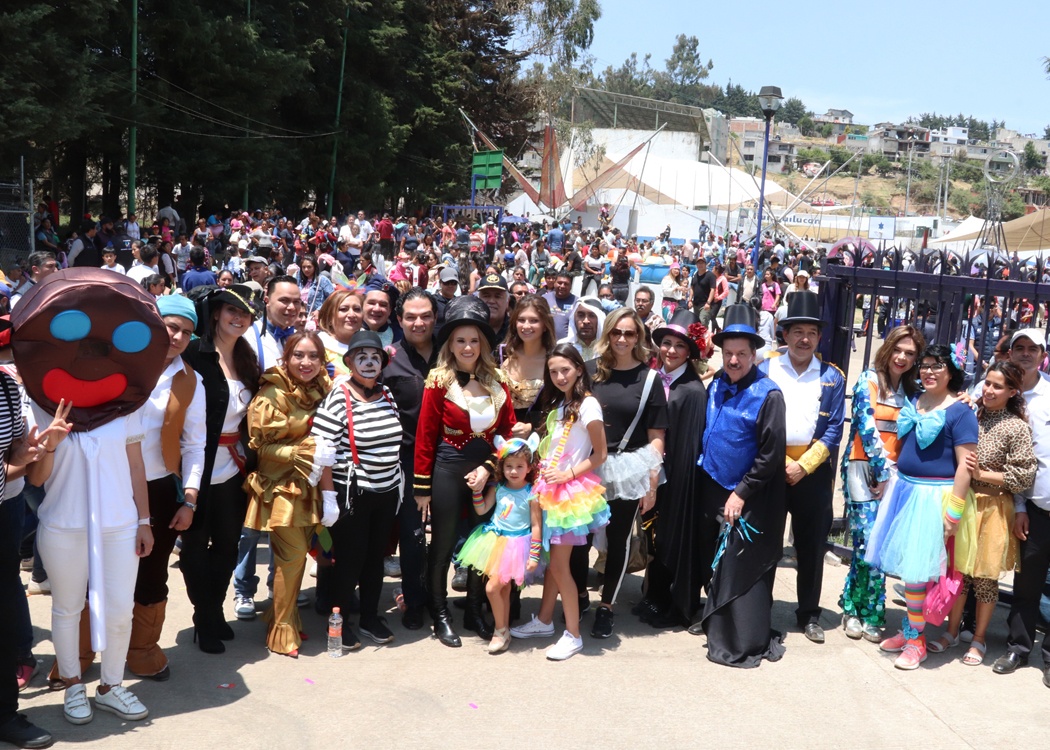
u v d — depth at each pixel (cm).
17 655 412
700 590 583
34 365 388
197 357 479
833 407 545
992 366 500
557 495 502
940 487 504
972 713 456
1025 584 504
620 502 528
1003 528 496
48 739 390
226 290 482
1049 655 494
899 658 509
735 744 419
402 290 863
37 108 1981
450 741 412
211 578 499
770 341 1636
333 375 564
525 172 5491
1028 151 13112
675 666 500
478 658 504
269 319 575
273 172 3531
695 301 1980
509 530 511
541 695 460
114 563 410
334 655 498
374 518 507
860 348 1795
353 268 2295
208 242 2362
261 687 458
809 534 546
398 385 556
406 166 4541
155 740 402
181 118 3027
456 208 4266
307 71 3688
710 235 4256
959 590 523
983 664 516
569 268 2467
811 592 549
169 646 503
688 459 543
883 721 445
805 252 3519
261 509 487
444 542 522
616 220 5097
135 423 418
